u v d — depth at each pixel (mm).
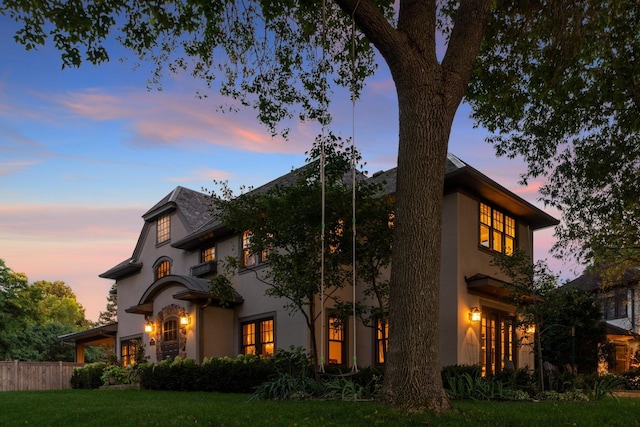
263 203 11719
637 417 7016
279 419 6586
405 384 6707
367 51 11625
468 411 6824
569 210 15008
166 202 21062
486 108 12938
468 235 14125
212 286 13617
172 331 17422
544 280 11953
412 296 6875
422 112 7305
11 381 19031
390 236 11250
